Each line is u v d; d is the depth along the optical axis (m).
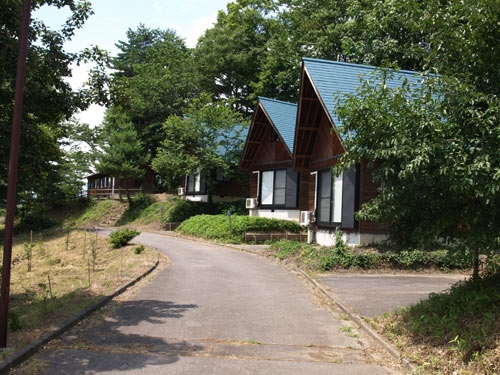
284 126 22.50
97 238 23.33
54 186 34.72
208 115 27.56
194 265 14.41
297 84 31.84
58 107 9.62
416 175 5.82
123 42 49.75
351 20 26.39
